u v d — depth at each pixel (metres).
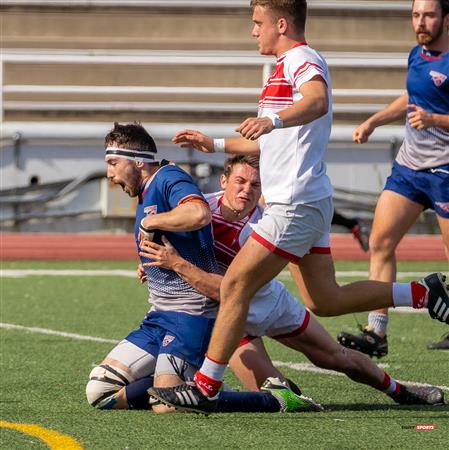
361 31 75.81
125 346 22.72
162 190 22.11
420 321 38.91
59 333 34.66
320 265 22.33
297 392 23.41
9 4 73.88
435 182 28.55
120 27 74.62
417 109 26.03
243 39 75.12
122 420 21.42
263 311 22.69
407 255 63.41
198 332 22.11
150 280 22.64
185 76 74.31
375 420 21.56
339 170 69.25
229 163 22.75
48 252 62.84
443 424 21.19
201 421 21.34
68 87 73.19
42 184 66.81
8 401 23.56
